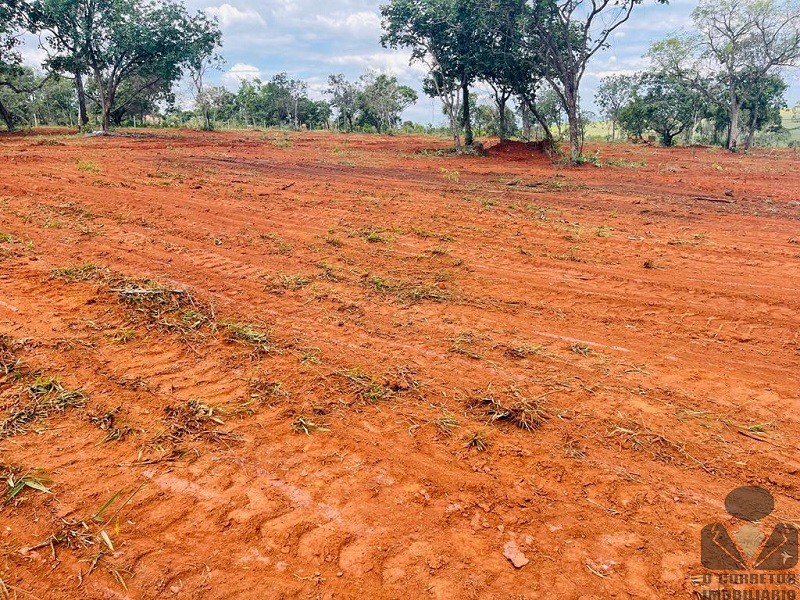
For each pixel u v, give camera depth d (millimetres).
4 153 15086
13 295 4957
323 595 2260
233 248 6855
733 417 3568
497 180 14617
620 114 45500
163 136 27891
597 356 4363
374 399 3674
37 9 27000
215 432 3258
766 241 7957
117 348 4168
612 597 2289
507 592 2297
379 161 19109
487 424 3459
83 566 2350
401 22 22500
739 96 35750
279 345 4359
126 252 6398
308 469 3002
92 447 3092
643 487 2938
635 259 6973
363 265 6445
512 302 5449
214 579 2312
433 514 2717
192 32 31156
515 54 22938
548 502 2814
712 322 5035
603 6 18156
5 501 2672
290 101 62969
